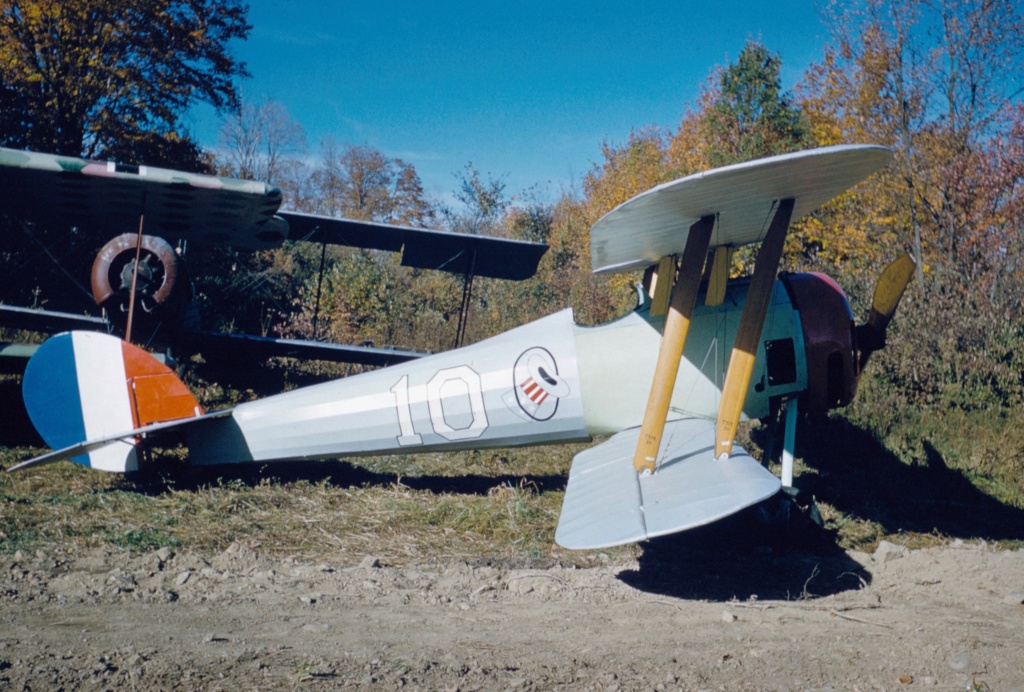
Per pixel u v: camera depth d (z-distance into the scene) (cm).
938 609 489
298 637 386
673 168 2089
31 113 2028
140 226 799
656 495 490
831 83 1638
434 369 718
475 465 852
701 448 582
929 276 1373
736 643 414
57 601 420
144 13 2152
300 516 642
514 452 913
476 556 581
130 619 399
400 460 845
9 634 366
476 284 1850
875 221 1478
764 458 711
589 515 480
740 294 698
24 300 1471
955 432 995
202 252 1883
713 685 350
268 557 537
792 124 1738
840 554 630
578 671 358
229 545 559
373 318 1598
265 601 446
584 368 700
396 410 714
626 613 465
